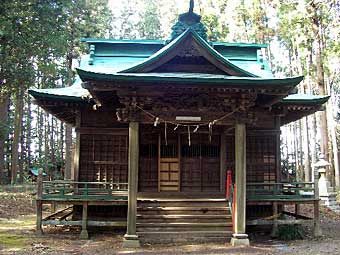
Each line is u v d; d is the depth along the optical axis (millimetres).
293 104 16578
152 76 12305
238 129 13727
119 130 16625
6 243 13094
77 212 16328
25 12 24266
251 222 15000
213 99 13703
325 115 28109
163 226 13930
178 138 17422
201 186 17281
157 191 17141
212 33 31938
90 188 15922
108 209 16375
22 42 24312
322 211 23062
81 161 16469
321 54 27516
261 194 16172
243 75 13383
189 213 14672
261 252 12047
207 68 13828
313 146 33438
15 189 29516
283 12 27719
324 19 27188
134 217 13148
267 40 32375
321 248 12805
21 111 37656
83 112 16641
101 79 12219
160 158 17328
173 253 11797
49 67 30328
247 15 31375
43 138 55062
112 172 16562
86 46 34531
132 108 13320
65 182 14734
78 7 34656
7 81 25703
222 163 17281
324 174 25453
